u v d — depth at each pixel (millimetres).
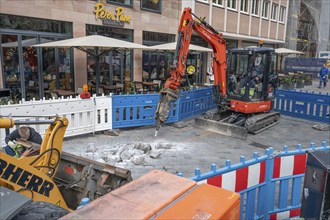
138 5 15828
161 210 1729
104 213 1660
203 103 12617
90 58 13828
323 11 39812
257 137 9812
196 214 1691
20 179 3252
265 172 4160
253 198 4082
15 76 11406
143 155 7418
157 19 17047
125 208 1718
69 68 13227
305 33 37719
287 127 11273
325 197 3098
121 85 14117
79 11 13055
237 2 23422
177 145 8625
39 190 3439
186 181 2109
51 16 12094
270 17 28594
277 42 31016
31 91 12016
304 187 3533
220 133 9906
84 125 8906
